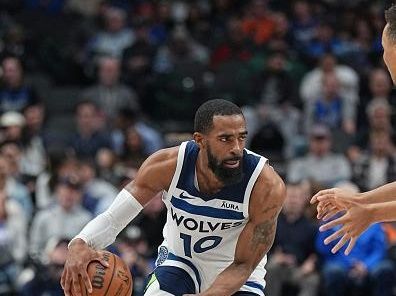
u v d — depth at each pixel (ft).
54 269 51.55
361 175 63.36
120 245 53.26
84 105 67.26
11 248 55.42
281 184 30.94
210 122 29.84
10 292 53.57
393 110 74.59
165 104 76.69
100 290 30.48
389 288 53.16
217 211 31.12
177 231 32.09
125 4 91.56
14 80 73.56
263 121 73.15
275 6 91.35
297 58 81.92
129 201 31.65
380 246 54.03
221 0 91.25
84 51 84.79
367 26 85.35
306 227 55.01
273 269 53.98
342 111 73.31
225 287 30.71
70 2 93.04
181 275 32.50
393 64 25.93
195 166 31.01
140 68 79.10
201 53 84.48
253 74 76.54
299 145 69.10
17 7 91.04
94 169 61.21
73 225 56.13
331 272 53.01
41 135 69.21
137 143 65.82
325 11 89.66
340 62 79.92
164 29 88.43
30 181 62.44
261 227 31.12
